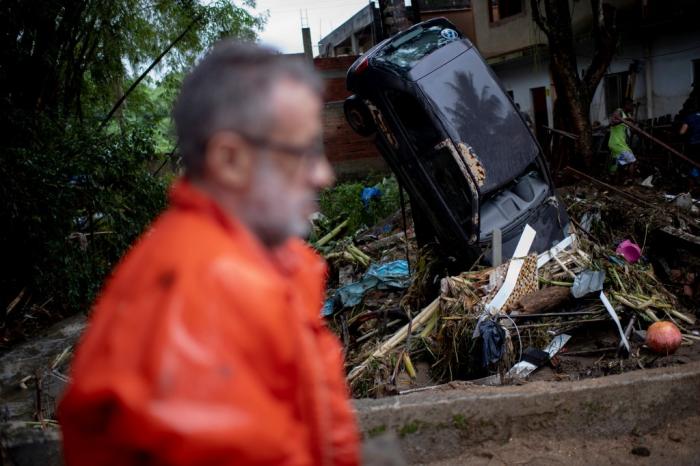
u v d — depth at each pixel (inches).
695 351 176.9
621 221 290.2
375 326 231.0
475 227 223.8
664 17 482.6
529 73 662.5
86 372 35.8
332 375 54.5
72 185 275.1
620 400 130.0
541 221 232.8
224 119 39.8
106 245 303.3
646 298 199.3
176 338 35.2
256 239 43.6
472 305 192.1
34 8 325.1
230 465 35.6
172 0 486.0
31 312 281.6
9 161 248.8
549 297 196.5
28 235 257.3
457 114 224.7
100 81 472.4
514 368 176.7
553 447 127.5
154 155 325.1
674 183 376.2
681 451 124.8
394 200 454.0
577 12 565.3
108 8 409.4
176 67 520.4
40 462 111.5
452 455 126.0
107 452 36.3
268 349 39.1
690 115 405.7
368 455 58.9
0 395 200.7
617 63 556.4
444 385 164.6
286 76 41.8
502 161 226.5
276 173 41.3
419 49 238.8
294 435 40.2
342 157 738.2
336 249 352.5
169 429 33.8
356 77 237.6
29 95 356.2
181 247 38.8
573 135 407.8
